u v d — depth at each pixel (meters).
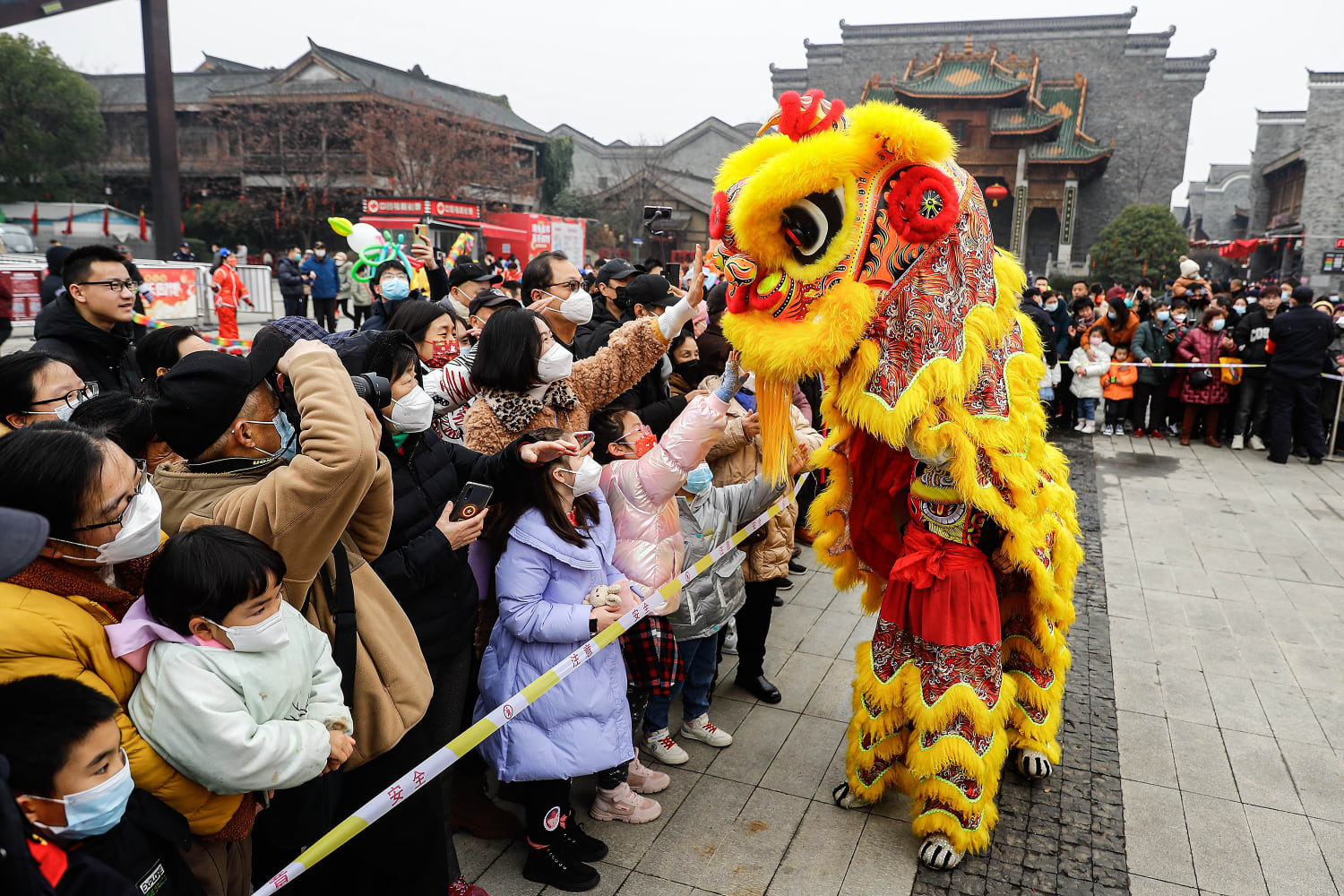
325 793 2.01
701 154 49.69
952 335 2.67
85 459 1.51
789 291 2.62
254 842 2.20
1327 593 5.33
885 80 40.19
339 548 2.06
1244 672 4.32
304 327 2.97
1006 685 3.07
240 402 1.94
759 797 3.26
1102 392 9.73
